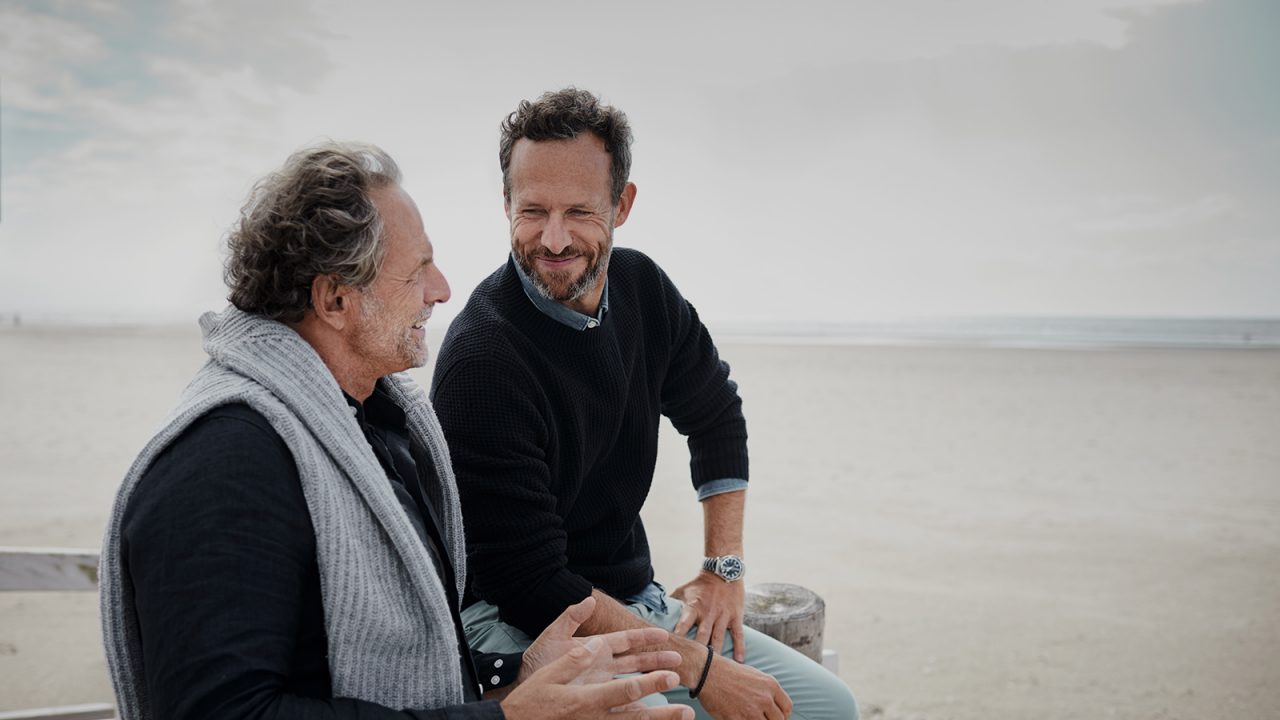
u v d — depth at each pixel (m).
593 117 2.00
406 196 1.47
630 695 1.43
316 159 1.39
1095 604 7.58
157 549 1.17
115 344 32.50
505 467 1.94
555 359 2.08
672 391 2.53
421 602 1.40
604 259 2.07
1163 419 17.86
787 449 15.02
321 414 1.35
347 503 1.34
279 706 1.17
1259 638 6.65
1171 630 6.87
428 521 1.65
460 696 1.47
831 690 2.28
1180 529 10.13
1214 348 34.62
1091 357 31.08
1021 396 21.25
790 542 9.72
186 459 1.22
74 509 10.49
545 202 1.98
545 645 1.75
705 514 2.56
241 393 1.29
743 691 2.01
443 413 1.97
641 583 2.35
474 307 2.07
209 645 1.14
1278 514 10.79
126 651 1.31
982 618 7.22
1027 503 11.44
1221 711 5.25
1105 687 5.69
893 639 6.73
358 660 1.34
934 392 22.16
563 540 2.02
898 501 11.55
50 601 7.20
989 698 5.52
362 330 1.45
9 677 5.72
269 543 1.22
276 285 1.36
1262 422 17.42
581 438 2.12
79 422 16.31
